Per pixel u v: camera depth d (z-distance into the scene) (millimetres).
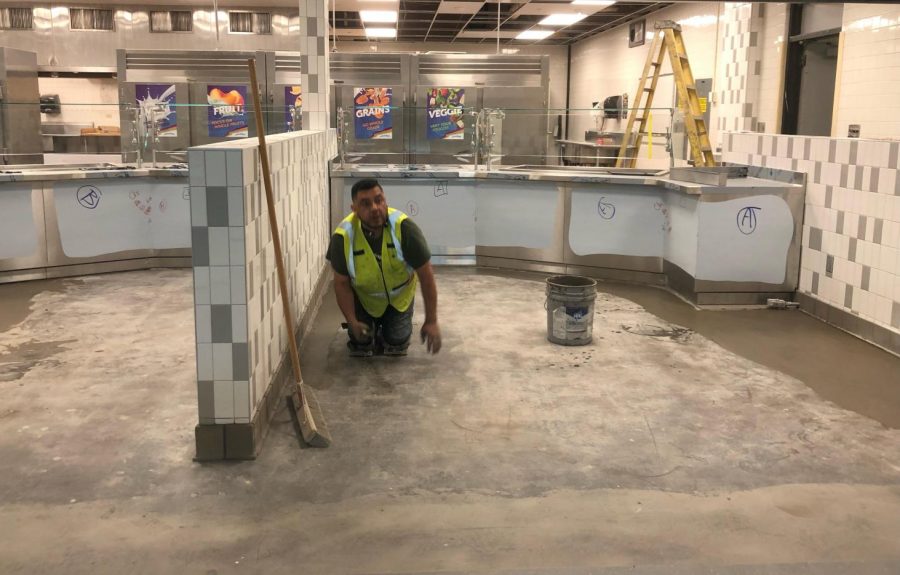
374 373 3742
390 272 3756
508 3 10273
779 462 2779
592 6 10438
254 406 2848
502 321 4723
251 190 2770
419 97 7867
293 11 10148
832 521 2357
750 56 7922
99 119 7863
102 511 2400
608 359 3982
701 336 4441
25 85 8594
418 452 2854
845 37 6402
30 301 5102
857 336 4457
